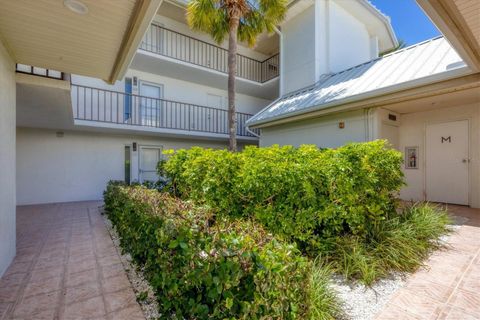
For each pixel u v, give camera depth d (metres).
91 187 9.23
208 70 10.04
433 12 2.80
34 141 8.36
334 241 3.13
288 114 7.34
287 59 10.23
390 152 3.90
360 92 5.67
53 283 2.86
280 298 1.58
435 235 3.70
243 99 12.75
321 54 9.16
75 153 8.99
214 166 3.84
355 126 6.38
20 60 3.75
